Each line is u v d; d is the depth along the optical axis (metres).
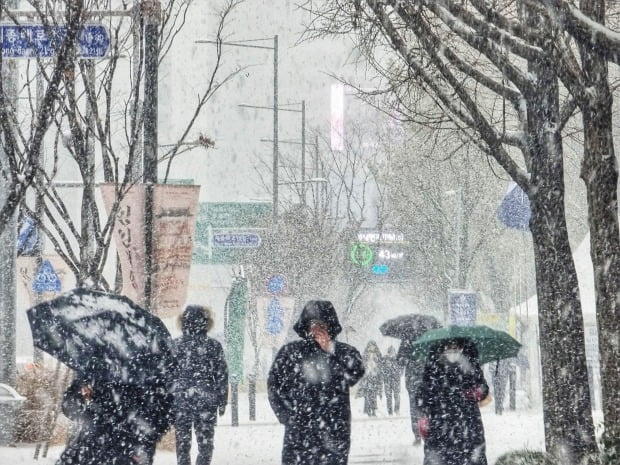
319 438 17.88
